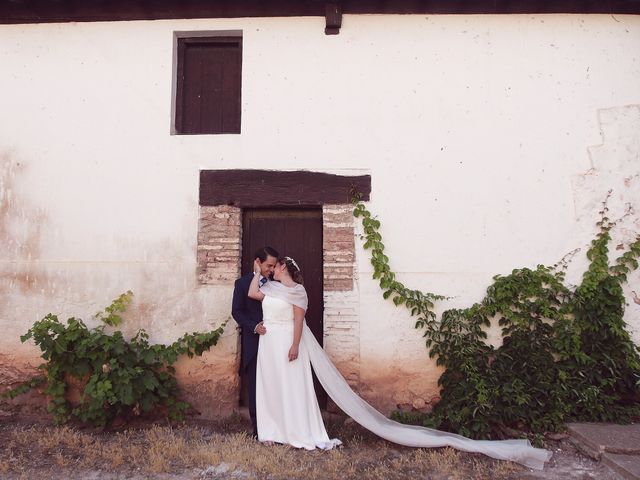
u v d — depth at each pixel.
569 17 5.14
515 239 4.93
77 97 5.22
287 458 3.92
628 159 4.96
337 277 4.93
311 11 5.16
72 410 4.74
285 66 5.16
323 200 5.02
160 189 5.09
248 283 4.46
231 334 4.92
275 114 5.11
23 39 5.30
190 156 5.11
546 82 5.07
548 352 4.68
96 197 5.11
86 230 5.09
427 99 5.08
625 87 5.04
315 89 5.12
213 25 5.23
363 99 5.10
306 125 5.09
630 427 4.31
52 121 5.21
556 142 5.01
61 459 3.90
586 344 4.73
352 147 5.06
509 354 4.71
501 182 4.98
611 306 4.77
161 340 4.95
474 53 5.11
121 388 4.52
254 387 4.39
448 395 4.63
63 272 5.06
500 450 3.94
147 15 5.25
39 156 5.18
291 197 5.03
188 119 5.34
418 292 4.88
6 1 5.15
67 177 5.15
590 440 3.99
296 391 4.20
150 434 4.43
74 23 5.29
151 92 5.19
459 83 5.09
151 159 5.12
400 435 4.19
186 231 5.04
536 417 4.44
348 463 3.90
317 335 5.08
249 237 5.20
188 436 4.48
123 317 5.00
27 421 4.86
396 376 4.84
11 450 4.14
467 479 3.64
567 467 3.81
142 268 5.03
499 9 5.12
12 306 5.06
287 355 4.23
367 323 4.89
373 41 5.15
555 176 4.98
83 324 4.88
